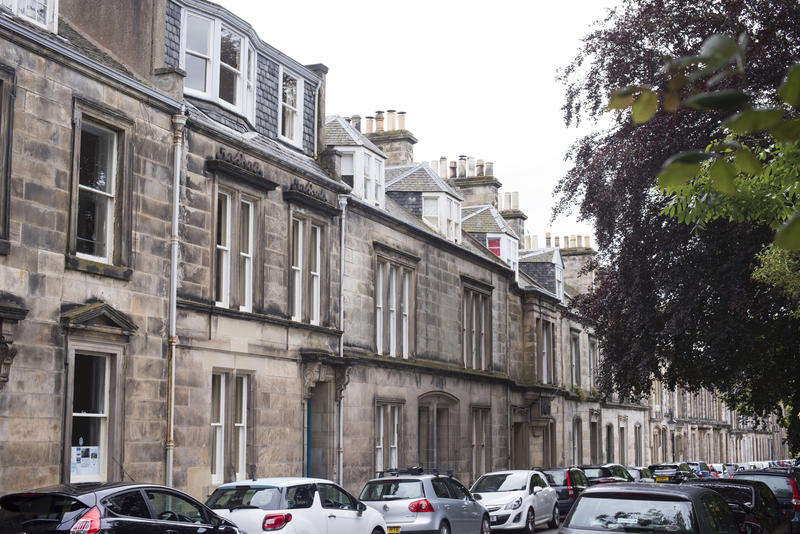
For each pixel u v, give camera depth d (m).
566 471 26.36
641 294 21.23
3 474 13.55
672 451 63.69
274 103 22.75
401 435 27.00
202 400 18.22
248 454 19.67
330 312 23.28
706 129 18.77
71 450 15.12
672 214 13.69
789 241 2.46
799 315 16.08
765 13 17.70
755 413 29.00
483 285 34.09
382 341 26.61
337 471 22.86
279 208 21.22
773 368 22.95
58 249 14.90
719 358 21.36
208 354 18.48
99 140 16.39
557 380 41.09
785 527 17.16
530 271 43.09
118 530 10.83
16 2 15.05
